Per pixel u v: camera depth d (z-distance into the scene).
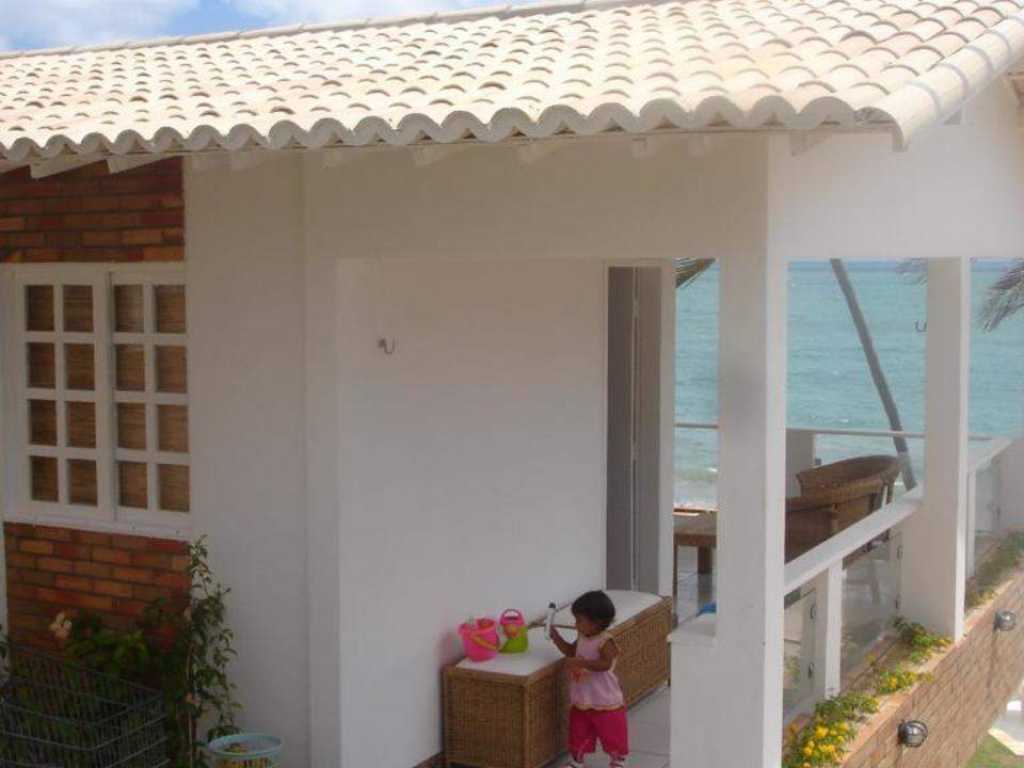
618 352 9.95
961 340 8.49
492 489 8.06
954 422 8.54
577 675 7.20
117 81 7.37
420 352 7.34
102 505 7.52
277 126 5.39
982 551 10.68
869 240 6.80
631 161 5.90
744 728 5.84
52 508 7.69
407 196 6.41
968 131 8.34
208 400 7.07
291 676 6.93
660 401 10.01
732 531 5.80
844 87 4.81
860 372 55.06
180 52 8.23
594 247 6.00
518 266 8.27
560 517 8.84
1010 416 46.09
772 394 5.75
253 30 8.42
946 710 8.43
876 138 6.85
